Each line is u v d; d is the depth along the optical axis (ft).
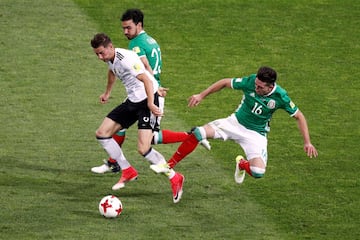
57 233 118.42
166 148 152.35
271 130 159.84
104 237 117.50
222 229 121.39
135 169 142.41
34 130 156.56
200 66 190.70
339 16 219.20
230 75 186.39
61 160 144.36
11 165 141.49
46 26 208.54
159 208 127.65
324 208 128.88
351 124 163.22
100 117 163.73
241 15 218.18
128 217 124.16
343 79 185.47
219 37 206.08
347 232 121.49
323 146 152.87
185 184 136.77
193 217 124.98
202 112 168.55
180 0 226.58
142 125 132.16
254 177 132.67
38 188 133.18
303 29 211.41
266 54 197.67
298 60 194.80
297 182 138.10
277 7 223.30
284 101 127.85
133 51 136.15
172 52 197.47
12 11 216.54
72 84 179.22
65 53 194.80
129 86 133.28
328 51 199.93
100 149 149.59
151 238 117.70
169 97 175.01
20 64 188.14
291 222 124.16
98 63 190.60
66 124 159.74
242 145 133.08
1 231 118.52
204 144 137.18
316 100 174.60
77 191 132.87
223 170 142.82
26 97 171.73
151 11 219.20
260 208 128.57
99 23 211.41
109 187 134.92
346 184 137.59
